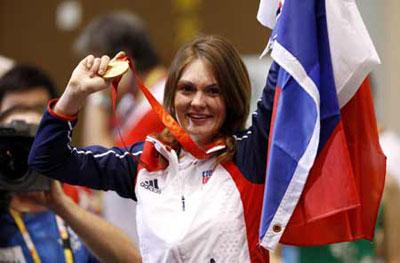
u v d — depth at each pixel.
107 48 10.55
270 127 6.67
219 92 6.77
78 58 10.95
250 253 6.62
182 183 6.71
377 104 14.65
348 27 6.70
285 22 6.64
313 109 6.52
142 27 10.66
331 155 6.58
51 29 16.58
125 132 10.38
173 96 6.86
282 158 6.52
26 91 7.87
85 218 7.34
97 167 6.79
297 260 10.11
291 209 6.50
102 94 11.41
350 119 6.84
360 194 6.83
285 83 6.59
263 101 6.80
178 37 16.14
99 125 11.44
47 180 7.20
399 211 10.30
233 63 6.80
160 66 10.69
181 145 6.78
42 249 7.53
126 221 10.05
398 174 10.40
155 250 6.65
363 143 6.84
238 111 6.82
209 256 6.58
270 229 6.50
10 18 16.70
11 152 7.10
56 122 6.57
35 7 16.58
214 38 6.87
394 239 10.27
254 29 16.02
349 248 10.06
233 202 6.64
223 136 6.80
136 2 16.27
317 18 6.71
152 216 6.67
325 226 6.59
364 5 14.83
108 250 7.37
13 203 7.58
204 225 6.59
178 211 6.66
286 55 6.59
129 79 10.59
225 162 6.72
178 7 16.16
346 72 6.69
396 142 10.66
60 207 7.29
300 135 6.52
